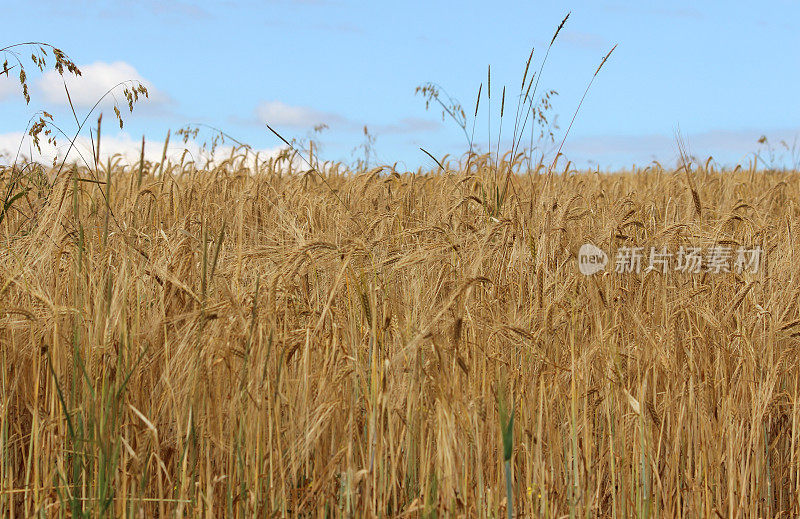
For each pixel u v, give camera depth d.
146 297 3.29
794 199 8.02
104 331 3.01
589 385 3.58
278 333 3.04
